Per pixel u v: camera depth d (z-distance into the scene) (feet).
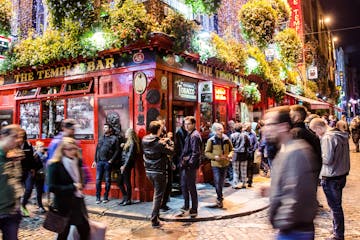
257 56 45.19
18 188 12.85
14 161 13.11
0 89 38.50
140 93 28.07
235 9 46.37
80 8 27.73
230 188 31.78
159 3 30.04
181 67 31.09
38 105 35.65
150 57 27.81
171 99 29.86
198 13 34.60
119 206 25.99
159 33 26.35
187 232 19.62
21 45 34.32
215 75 37.22
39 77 35.17
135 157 27.53
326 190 16.87
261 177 37.96
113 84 29.94
